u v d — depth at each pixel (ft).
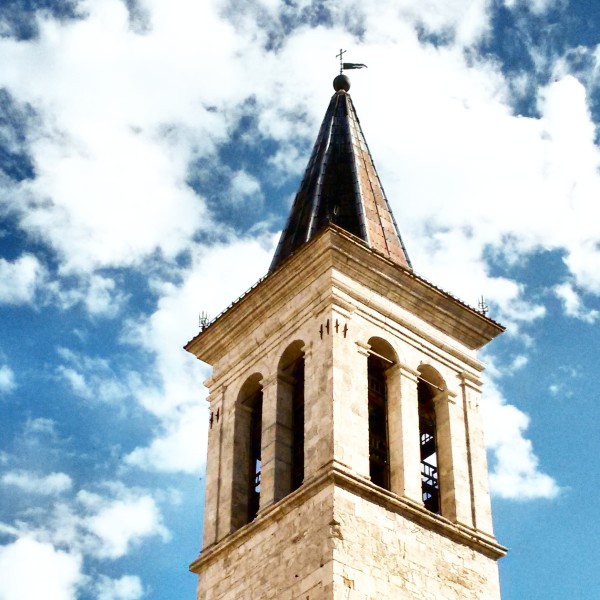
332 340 197.67
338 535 178.70
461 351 215.10
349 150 237.04
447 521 192.85
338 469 184.14
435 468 204.33
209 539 200.03
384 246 220.84
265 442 200.44
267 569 185.68
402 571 182.50
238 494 202.90
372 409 202.39
